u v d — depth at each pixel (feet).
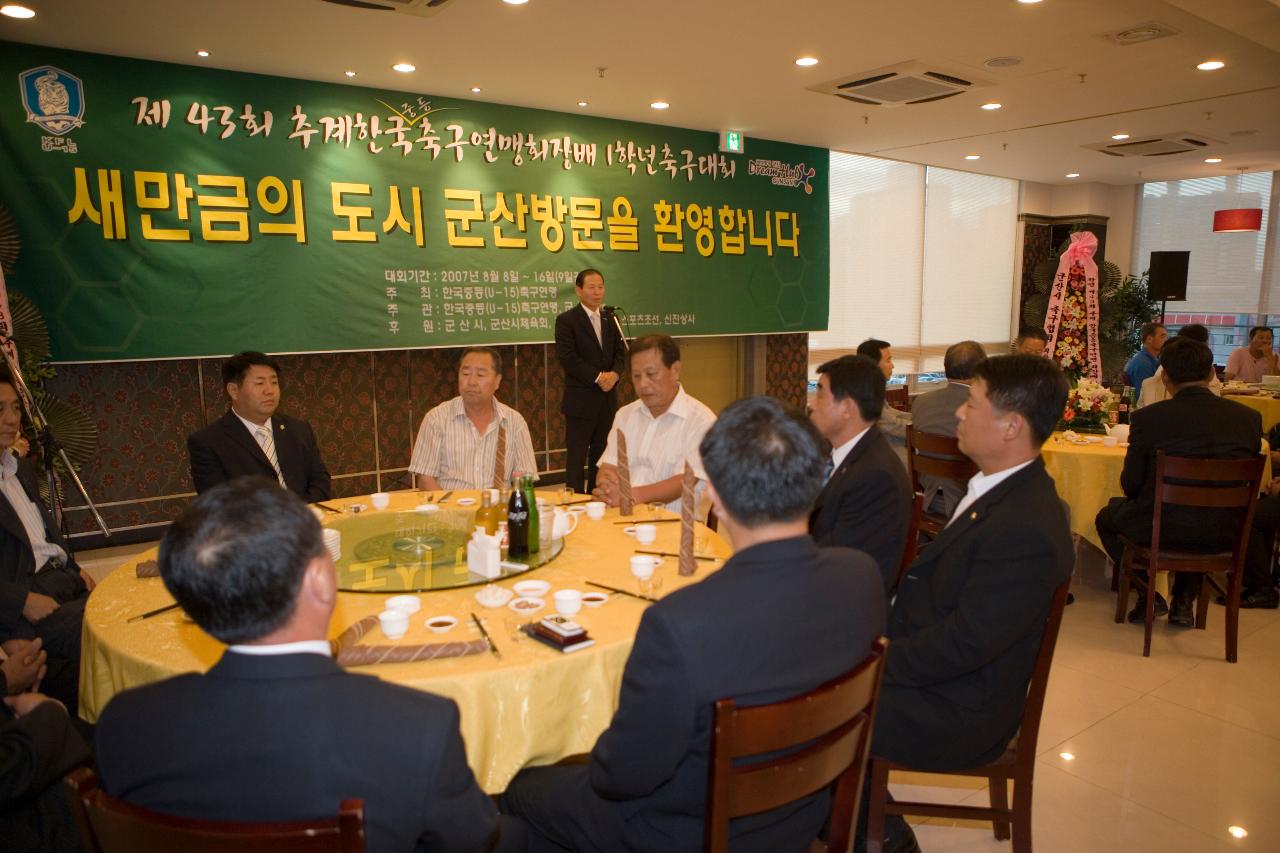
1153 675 10.13
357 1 11.69
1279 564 13.33
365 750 2.99
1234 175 30.40
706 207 21.95
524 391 20.18
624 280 20.59
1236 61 15.79
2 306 12.35
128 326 14.47
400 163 17.06
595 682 5.13
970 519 5.87
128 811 2.86
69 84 13.65
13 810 4.72
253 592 2.96
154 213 14.53
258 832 2.73
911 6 12.60
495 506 7.37
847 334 27.17
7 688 5.94
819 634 3.93
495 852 4.46
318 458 10.84
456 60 14.83
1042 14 13.05
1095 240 28.63
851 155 26.25
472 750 4.77
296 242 15.99
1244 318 30.89
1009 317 32.65
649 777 3.93
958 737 5.75
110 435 15.25
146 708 3.05
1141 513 10.96
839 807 4.51
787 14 12.86
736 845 4.25
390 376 18.20
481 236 18.21
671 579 6.38
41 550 8.60
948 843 6.97
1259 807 7.41
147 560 6.81
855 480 6.76
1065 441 13.88
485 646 5.07
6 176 13.28
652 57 14.90
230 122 15.16
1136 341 31.32
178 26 12.64
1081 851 6.81
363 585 6.23
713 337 24.39
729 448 3.94
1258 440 10.79
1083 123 21.20
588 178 19.71
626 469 8.29
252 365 9.89
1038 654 5.82
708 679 3.71
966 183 29.94
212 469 9.89
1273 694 9.61
